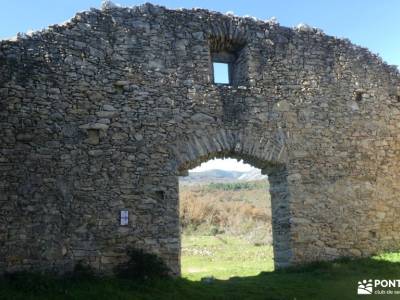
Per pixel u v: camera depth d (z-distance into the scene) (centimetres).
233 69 1082
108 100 899
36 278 746
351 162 1061
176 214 895
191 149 937
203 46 992
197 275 1053
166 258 868
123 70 921
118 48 927
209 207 3055
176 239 882
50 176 827
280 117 1020
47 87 858
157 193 893
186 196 3288
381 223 1057
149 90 932
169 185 904
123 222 856
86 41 905
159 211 885
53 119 852
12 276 752
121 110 905
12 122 822
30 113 837
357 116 1094
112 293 716
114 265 834
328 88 1080
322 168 1031
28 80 847
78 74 887
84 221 833
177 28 981
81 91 883
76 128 866
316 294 754
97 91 895
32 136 830
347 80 1105
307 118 1044
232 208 3097
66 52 886
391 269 908
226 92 989
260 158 989
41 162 827
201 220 2856
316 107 1058
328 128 1058
